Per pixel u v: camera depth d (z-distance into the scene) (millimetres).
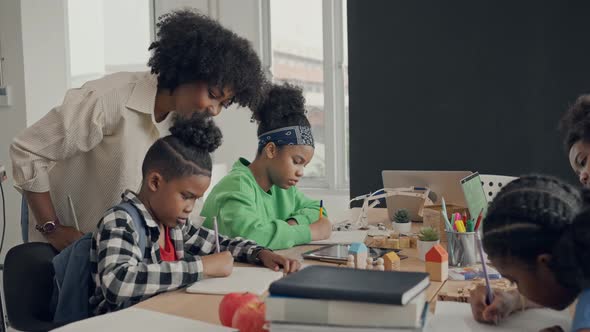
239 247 1744
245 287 1437
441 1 3449
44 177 1763
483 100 3404
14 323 1562
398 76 3551
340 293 917
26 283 1577
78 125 1745
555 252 906
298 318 939
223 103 1904
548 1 3258
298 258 1783
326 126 4586
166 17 1890
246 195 2000
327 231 2062
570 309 1250
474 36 3400
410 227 2191
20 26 4176
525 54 3312
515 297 1220
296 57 4629
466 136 3447
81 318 1476
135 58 4789
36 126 1750
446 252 1559
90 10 4738
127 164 1803
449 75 3457
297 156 2070
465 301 1374
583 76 3213
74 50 4629
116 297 1359
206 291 1413
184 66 1775
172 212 1490
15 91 4238
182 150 1468
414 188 2354
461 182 1931
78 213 1848
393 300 894
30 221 1896
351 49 3633
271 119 2061
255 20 4625
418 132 3533
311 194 4602
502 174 3391
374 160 3625
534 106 3311
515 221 937
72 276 1472
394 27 3541
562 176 3277
